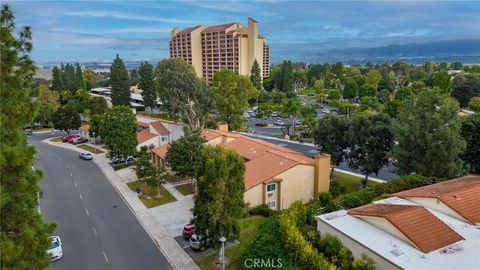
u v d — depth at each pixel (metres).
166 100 63.50
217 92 72.50
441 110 35.53
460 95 99.25
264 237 23.20
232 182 22.97
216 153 23.22
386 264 18.58
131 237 29.34
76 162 54.16
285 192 33.75
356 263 19.33
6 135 14.25
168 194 38.97
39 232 15.60
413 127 36.38
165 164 47.41
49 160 55.62
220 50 142.50
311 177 35.41
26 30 15.12
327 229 23.19
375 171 40.53
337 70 172.00
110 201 37.69
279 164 34.94
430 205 25.14
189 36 144.88
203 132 51.00
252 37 138.12
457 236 20.62
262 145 43.16
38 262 15.25
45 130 83.56
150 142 58.00
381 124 39.34
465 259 18.50
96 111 82.69
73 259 25.97
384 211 23.12
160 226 31.19
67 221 32.72
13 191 14.24
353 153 41.22
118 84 89.75
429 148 35.78
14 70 14.91
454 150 34.91
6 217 14.24
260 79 124.25
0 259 12.84
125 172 48.09
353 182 43.84
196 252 26.50
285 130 72.44
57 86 104.31
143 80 89.88
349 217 24.08
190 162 38.19
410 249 19.59
